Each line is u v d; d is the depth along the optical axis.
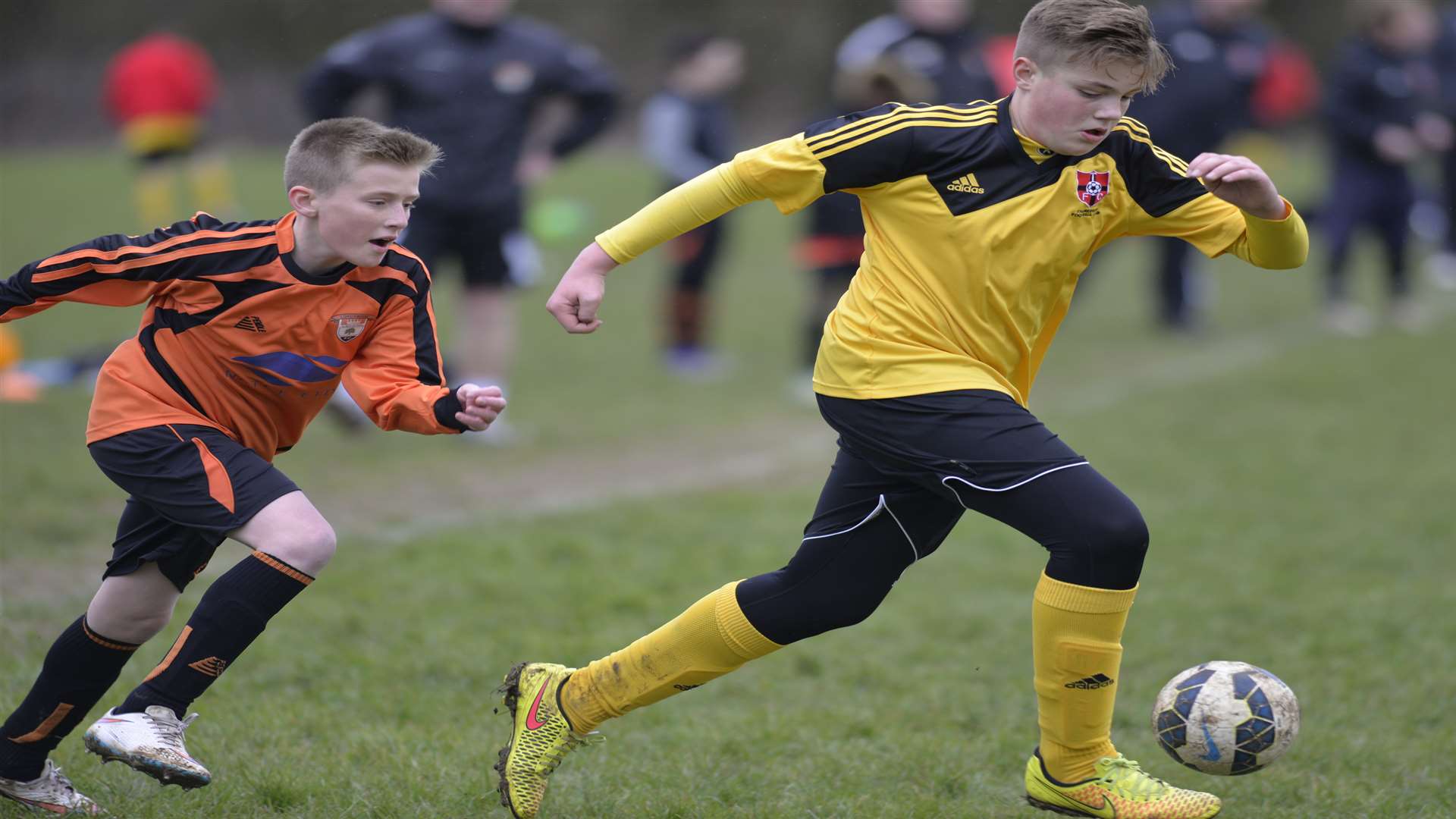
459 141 28.38
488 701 15.88
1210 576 21.69
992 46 48.34
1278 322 49.12
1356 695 16.38
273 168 87.31
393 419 11.63
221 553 21.75
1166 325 46.66
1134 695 16.58
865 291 11.98
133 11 129.25
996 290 11.63
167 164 62.56
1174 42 40.25
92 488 24.61
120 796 12.65
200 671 11.07
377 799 12.71
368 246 11.18
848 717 15.61
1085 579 11.27
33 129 110.25
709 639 12.09
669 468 28.72
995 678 17.22
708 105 37.94
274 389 11.77
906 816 12.73
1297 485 27.77
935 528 12.19
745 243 68.69
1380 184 46.59
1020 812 12.92
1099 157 11.66
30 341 39.66
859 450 11.98
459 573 20.70
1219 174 11.06
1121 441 31.56
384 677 16.42
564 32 133.38
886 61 30.97
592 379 38.06
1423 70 45.22
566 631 18.45
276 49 131.12
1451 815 12.94
